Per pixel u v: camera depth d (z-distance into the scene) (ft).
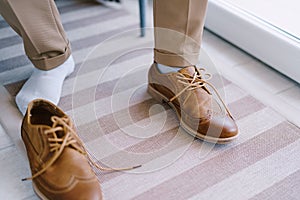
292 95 3.76
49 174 2.56
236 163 2.99
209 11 4.68
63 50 3.56
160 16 3.30
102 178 2.87
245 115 3.47
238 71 4.09
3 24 4.94
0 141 3.20
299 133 3.28
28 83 3.59
